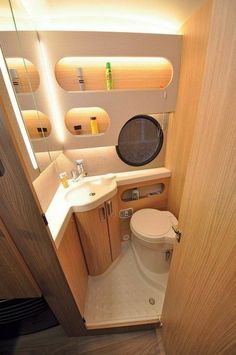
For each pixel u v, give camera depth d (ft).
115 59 4.47
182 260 2.54
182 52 4.28
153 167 6.09
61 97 4.21
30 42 3.44
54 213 3.76
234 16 1.20
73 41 3.75
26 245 2.46
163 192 6.16
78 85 4.45
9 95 2.34
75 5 3.33
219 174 1.54
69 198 4.55
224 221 1.56
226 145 1.41
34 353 3.94
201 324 2.22
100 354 3.84
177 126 5.00
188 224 2.23
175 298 2.97
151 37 4.02
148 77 4.79
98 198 4.42
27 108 3.26
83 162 5.42
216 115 1.49
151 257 5.02
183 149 4.86
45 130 4.20
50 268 2.78
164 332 3.76
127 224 6.31
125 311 4.47
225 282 1.66
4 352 4.00
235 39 1.21
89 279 5.41
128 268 5.71
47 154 4.21
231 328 1.67
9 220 2.20
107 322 4.12
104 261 5.34
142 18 3.82
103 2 3.30
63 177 4.87
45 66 3.89
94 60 4.36
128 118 4.79
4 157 1.83
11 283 2.81
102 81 4.59
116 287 5.14
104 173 5.74
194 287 2.28
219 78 1.41
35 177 3.26
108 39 3.86
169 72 4.78
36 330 4.14
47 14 3.50
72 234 4.03
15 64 2.97
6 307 3.29
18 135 2.50
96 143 4.93
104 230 4.98
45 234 2.39
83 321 3.85
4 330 3.92
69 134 4.69
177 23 4.03
